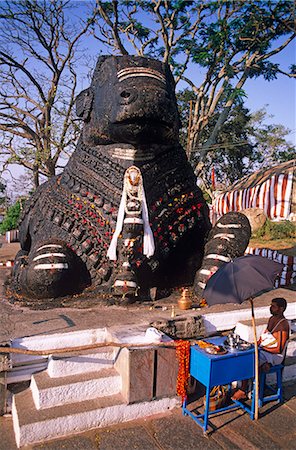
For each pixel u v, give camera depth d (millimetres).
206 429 3045
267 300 4676
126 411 3184
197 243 5172
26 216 5656
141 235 4332
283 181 11820
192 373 3273
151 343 3193
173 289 4965
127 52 14273
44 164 16344
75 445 2885
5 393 3221
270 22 14367
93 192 4617
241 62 15922
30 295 4395
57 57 16812
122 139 4430
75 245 4590
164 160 4730
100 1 13781
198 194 5059
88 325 3623
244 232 4906
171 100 4188
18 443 2883
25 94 17297
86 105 4785
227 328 4113
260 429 3152
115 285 4242
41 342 3311
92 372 3344
